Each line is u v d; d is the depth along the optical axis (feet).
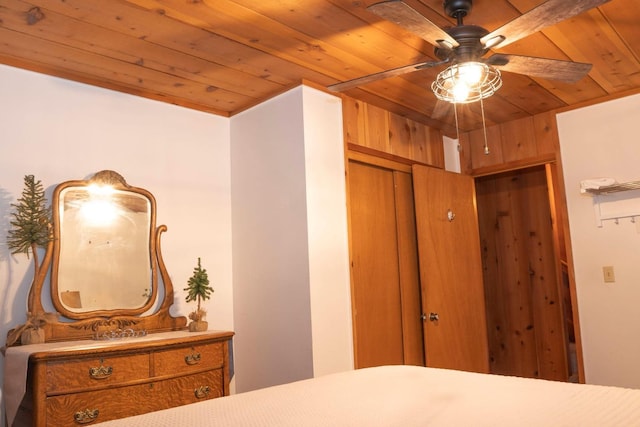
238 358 10.78
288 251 9.90
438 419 3.94
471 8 7.20
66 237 8.80
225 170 11.44
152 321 9.59
